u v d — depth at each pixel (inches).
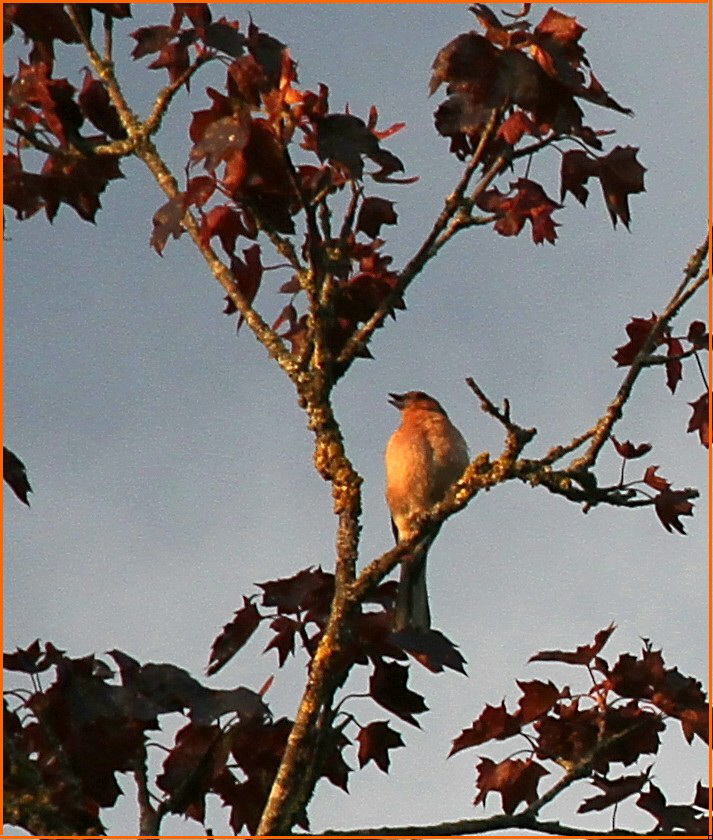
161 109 458.6
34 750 402.3
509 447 401.7
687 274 418.3
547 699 419.5
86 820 386.9
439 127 402.0
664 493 415.2
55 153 469.4
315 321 422.0
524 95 388.5
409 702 414.0
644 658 417.1
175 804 397.4
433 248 434.6
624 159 421.7
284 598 422.6
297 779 394.3
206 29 413.4
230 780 412.2
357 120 398.0
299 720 396.2
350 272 459.5
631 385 413.4
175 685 391.5
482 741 419.5
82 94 471.8
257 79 396.2
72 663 392.5
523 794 418.3
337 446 418.0
